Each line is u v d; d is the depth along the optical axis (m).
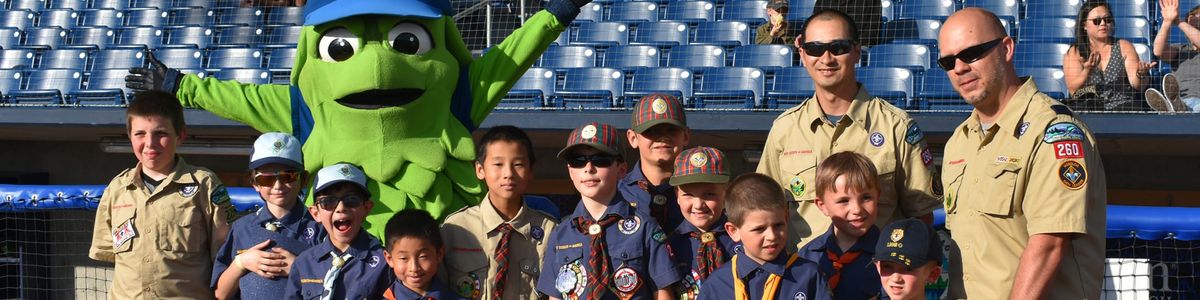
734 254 4.02
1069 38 9.14
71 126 8.75
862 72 8.64
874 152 4.18
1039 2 9.56
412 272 4.00
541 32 5.43
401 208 5.05
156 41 10.95
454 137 5.19
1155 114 7.39
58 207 6.41
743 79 8.82
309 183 5.18
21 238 8.62
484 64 5.42
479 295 4.23
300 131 5.38
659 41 10.23
